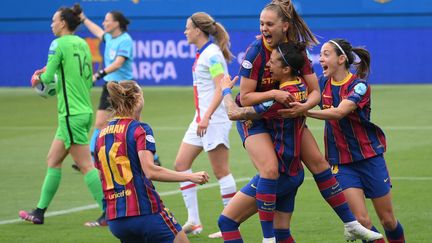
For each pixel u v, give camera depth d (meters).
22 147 38.41
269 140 16.94
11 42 68.75
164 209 16.41
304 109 16.64
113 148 16.11
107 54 32.38
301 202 25.91
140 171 16.12
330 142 18.61
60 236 21.89
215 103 21.67
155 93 62.00
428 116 46.78
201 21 22.36
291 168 17.14
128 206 16.03
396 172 30.69
